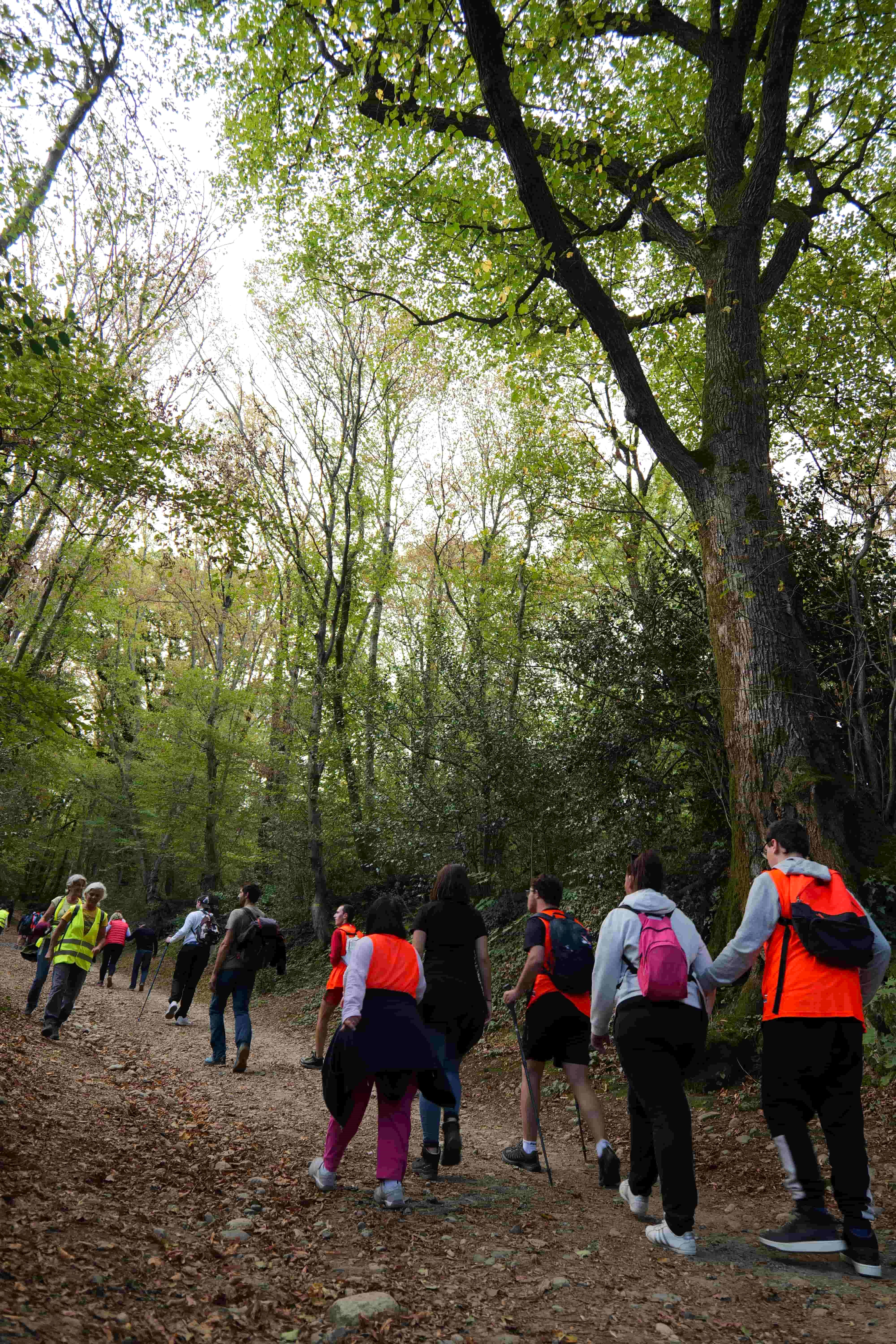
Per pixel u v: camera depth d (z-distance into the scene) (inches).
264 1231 138.3
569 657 462.3
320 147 522.6
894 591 346.0
